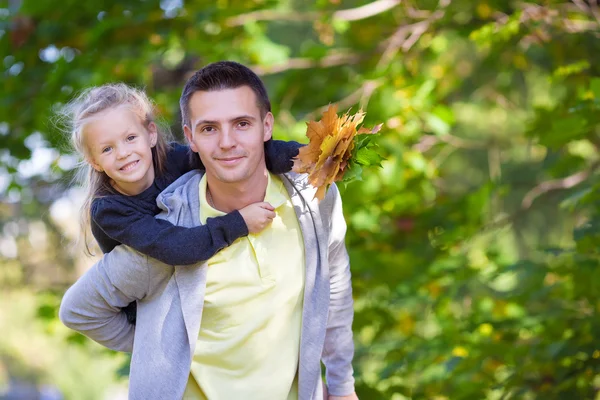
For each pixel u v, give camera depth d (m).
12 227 8.77
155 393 2.76
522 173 8.12
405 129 5.47
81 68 6.02
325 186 2.67
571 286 4.93
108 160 2.78
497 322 4.97
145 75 5.97
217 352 2.79
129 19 5.91
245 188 2.82
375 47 6.34
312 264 2.86
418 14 5.91
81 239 3.03
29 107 6.39
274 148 2.91
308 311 2.85
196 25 5.89
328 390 3.23
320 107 6.06
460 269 5.41
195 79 2.75
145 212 2.82
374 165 2.74
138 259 2.78
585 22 5.63
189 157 3.01
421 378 5.07
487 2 5.65
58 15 6.22
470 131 9.68
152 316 2.82
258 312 2.80
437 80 6.00
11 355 16.44
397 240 5.77
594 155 6.82
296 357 2.86
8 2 6.57
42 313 6.34
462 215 5.81
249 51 6.05
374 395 4.87
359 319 5.38
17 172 7.07
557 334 4.70
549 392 4.56
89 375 17.11
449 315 5.54
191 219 2.82
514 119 9.38
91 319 2.92
